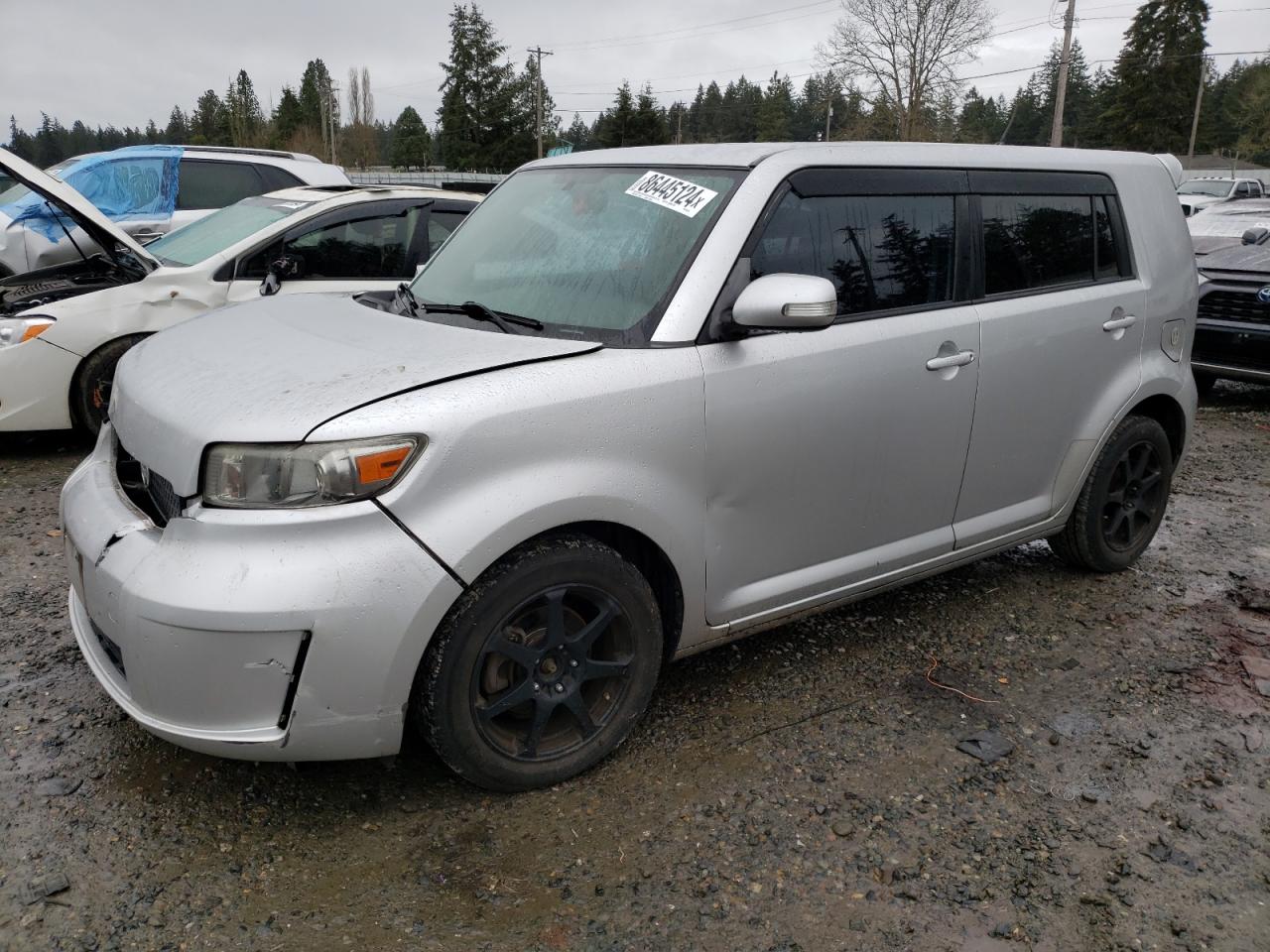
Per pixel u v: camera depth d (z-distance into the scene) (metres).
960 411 3.55
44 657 3.49
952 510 3.70
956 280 3.56
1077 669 3.69
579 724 2.85
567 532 2.71
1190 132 76.44
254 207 7.10
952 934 2.35
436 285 3.49
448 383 2.54
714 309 2.92
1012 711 3.37
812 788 2.88
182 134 113.38
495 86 72.56
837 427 3.19
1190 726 3.31
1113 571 4.57
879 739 3.16
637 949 2.27
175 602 2.31
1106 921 2.41
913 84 53.12
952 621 4.06
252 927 2.29
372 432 2.37
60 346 5.86
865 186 3.33
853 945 2.31
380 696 2.43
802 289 2.76
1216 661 3.78
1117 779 3.00
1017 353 3.70
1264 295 7.97
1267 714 3.40
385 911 2.35
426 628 2.44
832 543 3.34
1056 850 2.66
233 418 2.44
